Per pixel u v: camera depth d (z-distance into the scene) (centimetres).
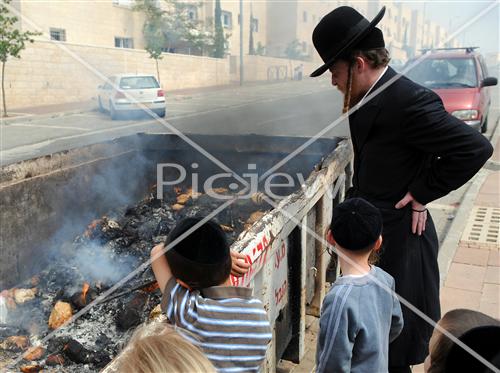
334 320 158
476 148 175
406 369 208
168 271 148
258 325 145
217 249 142
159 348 108
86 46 1619
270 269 205
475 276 353
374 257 179
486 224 457
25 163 297
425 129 178
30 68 1548
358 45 182
